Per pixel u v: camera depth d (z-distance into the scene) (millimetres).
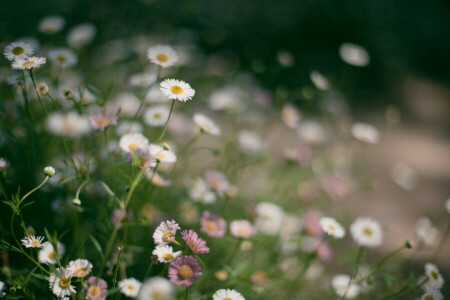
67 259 480
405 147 1251
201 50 1277
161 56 538
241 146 674
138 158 466
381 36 1760
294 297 598
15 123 562
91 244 521
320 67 1417
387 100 1467
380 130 1285
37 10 1041
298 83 1267
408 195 1016
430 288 513
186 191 632
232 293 474
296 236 628
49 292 494
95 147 531
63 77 702
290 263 623
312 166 728
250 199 704
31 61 479
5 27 859
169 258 459
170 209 609
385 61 1642
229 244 597
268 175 746
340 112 1015
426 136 1371
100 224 517
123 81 845
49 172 470
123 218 517
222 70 1087
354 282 550
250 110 814
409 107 1502
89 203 543
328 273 660
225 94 769
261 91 890
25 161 556
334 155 850
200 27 1402
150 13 1269
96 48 996
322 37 1578
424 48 1927
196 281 517
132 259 517
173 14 1327
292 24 1579
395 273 640
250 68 1258
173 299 471
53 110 594
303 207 728
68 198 538
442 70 1868
